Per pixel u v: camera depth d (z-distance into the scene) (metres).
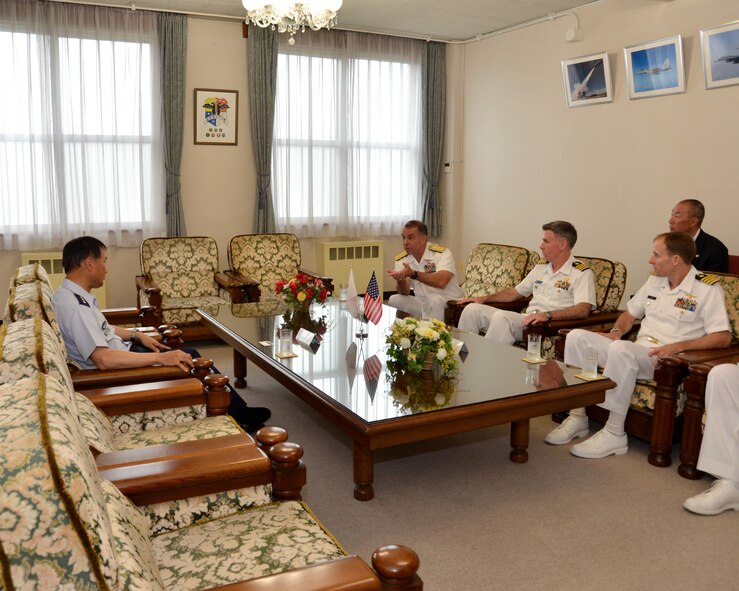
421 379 2.64
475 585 1.99
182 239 5.46
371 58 6.55
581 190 5.63
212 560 1.38
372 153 6.75
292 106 6.25
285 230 6.38
